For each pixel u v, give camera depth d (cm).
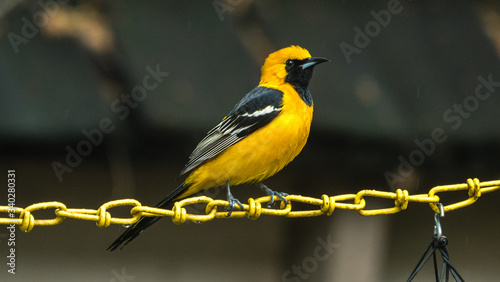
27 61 955
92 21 1003
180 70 978
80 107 940
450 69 1102
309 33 1082
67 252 1119
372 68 1064
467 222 1320
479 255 1320
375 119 1005
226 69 999
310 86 1017
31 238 1102
